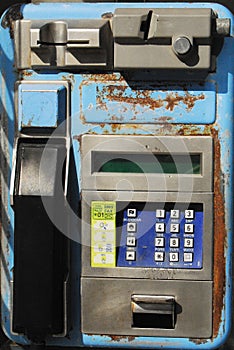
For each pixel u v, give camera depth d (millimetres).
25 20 2023
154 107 2008
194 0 2693
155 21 1931
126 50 1950
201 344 2031
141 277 2023
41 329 1986
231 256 2021
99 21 1974
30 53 2027
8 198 2088
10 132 2066
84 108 2020
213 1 2863
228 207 2012
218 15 1992
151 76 2002
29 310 1984
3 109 2062
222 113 1999
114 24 1935
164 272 2018
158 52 1943
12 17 2041
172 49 1933
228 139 2002
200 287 2014
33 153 2006
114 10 2012
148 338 2041
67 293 2027
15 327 2000
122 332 2041
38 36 1971
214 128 2002
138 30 1923
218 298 2020
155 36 1927
